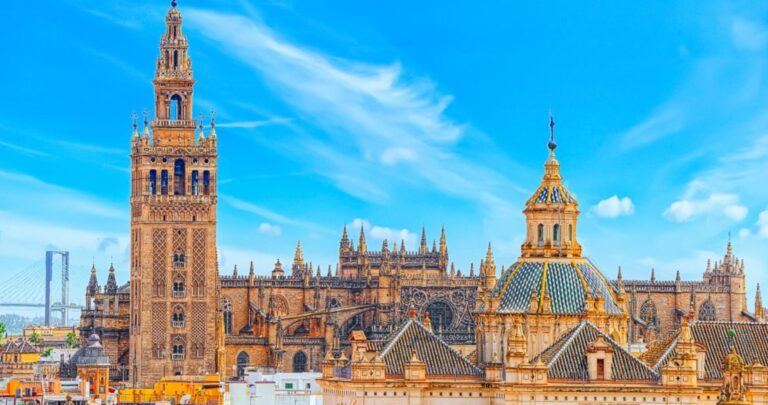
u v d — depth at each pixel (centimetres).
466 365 16775
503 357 17650
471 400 16638
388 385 16475
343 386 16812
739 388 12775
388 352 16775
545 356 16600
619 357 16162
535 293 17612
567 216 18100
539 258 17975
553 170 18325
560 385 15950
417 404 16538
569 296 17625
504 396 16138
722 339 17438
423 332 17025
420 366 16575
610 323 17562
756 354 17312
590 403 15950
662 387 15975
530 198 18188
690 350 16575
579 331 16488
